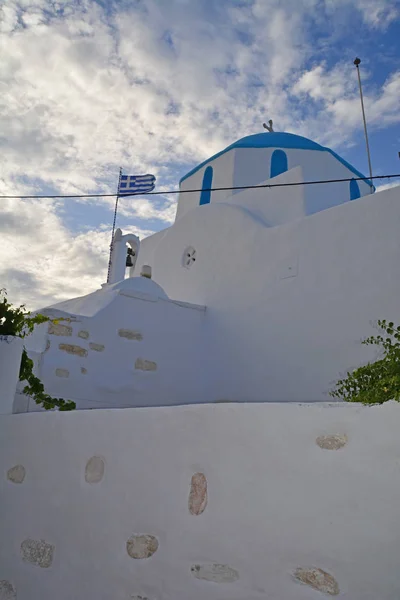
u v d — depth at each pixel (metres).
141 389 9.91
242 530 3.07
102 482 3.83
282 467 3.06
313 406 3.09
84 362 9.09
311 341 9.38
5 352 4.97
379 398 3.43
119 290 10.13
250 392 10.20
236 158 14.80
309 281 9.76
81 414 4.17
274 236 10.83
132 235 16.30
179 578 3.22
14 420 4.61
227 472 3.24
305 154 14.69
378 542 2.66
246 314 10.86
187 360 10.94
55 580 3.81
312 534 2.85
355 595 2.64
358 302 8.77
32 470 4.30
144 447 3.69
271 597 2.87
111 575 3.53
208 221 12.77
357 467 2.84
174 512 3.38
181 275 13.05
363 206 9.16
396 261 8.38
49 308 8.94
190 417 3.52
